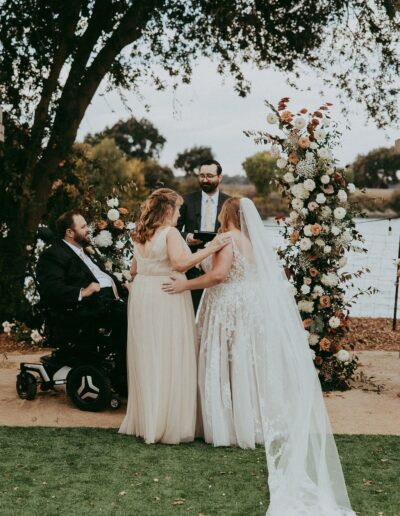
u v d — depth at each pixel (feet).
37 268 19.76
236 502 12.91
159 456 15.48
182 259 16.39
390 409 20.04
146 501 12.90
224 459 15.33
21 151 34.94
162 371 16.48
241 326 16.38
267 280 16.12
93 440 16.67
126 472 14.42
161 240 16.70
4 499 12.92
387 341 32.40
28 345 30.63
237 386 16.29
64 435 17.07
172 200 17.12
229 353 16.55
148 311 16.58
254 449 16.07
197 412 17.08
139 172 155.22
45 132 35.04
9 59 34.01
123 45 35.12
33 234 34.45
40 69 34.65
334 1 36.68
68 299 19.07
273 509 12.32
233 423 16.39
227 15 34.19
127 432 17.25
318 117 22.18
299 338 15.53
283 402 14.92
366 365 26.35
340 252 22.80
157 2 33.50
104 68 35.45
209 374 16.51
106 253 23.48
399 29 37.19
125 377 20.53
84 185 36.70
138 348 16.71
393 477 14.33
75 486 13.61
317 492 12.90
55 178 36.04
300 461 13.55
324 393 21.95
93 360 19.83
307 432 14.01
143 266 16.93
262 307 16.07
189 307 17.02
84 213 23.50
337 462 13.78
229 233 16.85
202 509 12.57
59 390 21.72
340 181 22.33
